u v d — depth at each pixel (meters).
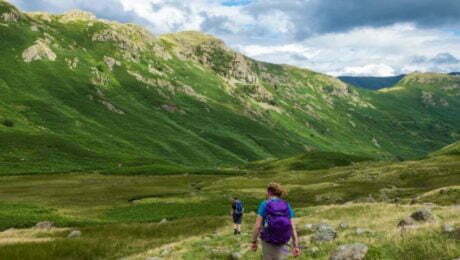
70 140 189.75
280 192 12.26
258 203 77.44
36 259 27.28
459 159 118.69
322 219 36.28
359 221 30.55
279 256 11.86
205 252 23.55
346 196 78.81
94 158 172.88
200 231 39.38
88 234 39.16
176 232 39.41
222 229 39.22
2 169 139.50
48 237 38.38
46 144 172.50
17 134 175.62
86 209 72.44
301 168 159.38
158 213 67.38
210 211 68.62
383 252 15.58
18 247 29.88
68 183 113.38
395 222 26.28
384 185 86.88
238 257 20.66
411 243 15.85
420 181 88.94
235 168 186.88
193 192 95.94
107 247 31.42
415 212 24.22
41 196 89.44
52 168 151.38
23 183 112.31
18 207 71.56
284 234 11.70
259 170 169.38
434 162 117.00
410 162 124.50
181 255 23.48
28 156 158.00
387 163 133.12
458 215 26.25
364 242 17.50
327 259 16.47
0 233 44.00
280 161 176.88
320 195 80.62
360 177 102.38
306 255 18.05
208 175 141.88
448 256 14.17
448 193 53.03
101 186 107.94
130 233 39.28
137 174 139.50
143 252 27.75
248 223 42.38
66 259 28.05
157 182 118.94
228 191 94.31
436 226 17.62
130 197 89.31
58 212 68.12
